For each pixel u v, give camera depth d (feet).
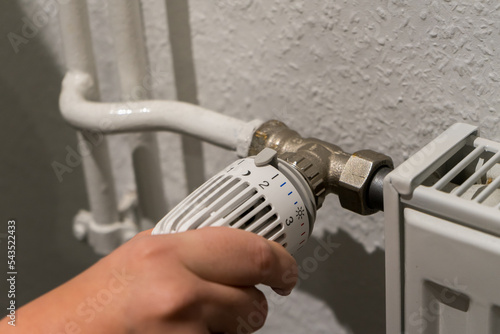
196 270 0.85
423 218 0.85
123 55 1.38
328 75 1.23
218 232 0.85
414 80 1.11
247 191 0.94
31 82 1.73
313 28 1.20
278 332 1.67
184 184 1.60
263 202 0.94
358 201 1.02
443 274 0.85
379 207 1.01
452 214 0.83
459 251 0.82
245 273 0.85
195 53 1.41
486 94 1.03
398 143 1.19
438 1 1.02
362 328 1.48
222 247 0.84
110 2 1.34
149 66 1.49
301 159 1.04
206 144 1.51
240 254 0.84
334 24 1.16
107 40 1.51
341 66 1.20
